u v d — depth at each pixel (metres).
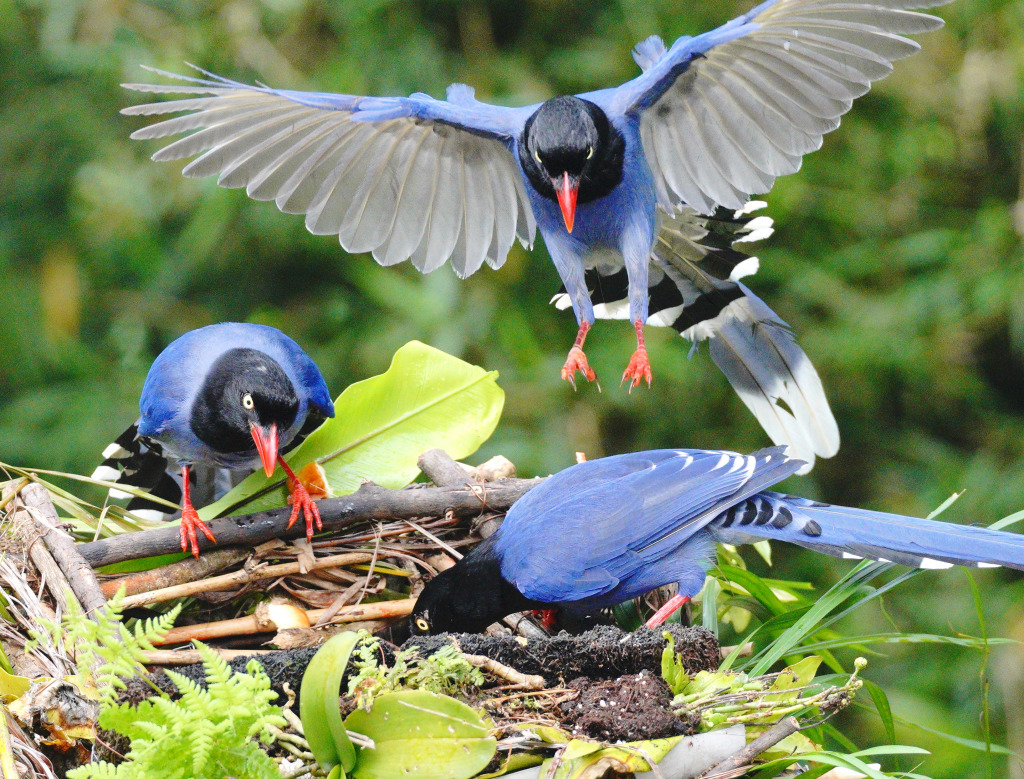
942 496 17.08
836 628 16.02
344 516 8.41
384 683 6.19
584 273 9.56
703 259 9.84
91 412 16.91
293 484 8.56
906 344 17.45
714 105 8.35
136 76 17.59
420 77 17.56
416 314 16.70
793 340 9.88
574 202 8.56
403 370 9.25
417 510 8.56
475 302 17.28
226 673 5.41
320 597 8.34
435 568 8.64
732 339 9.95
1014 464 17.53
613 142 8.63
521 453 16.44
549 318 18.00
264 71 17.95
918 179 18.72
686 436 18.14
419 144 9.10
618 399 17.44
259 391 8.93
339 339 17.61
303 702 5.75
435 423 9.20
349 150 8.98
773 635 7.90
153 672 6.75
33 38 18.72
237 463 9.49
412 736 5.89
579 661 6.70
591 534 7.99
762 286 18.72
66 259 18.06
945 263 17.83
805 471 8.21
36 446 16.80
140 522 8.66
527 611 8.73
